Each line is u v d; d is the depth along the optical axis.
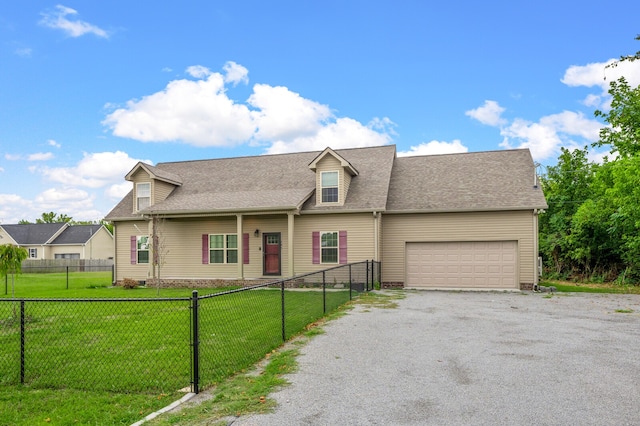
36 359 6.65
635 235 20.11
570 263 23.03
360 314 10.79
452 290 17.42
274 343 7.57
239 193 20.48
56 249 49.47
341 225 18.58
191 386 5.15
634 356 6.72
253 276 19.64
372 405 4.68
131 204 22.09
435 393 5.06
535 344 7.55
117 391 5.26
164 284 20.06
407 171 21.52
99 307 12.20
